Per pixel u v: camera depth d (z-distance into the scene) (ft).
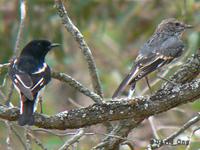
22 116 32.55
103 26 56.65
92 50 59.62
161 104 33.71
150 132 51.98
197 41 50.55
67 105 58.65
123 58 58.59
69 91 59.16
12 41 53.31
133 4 56.18
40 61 36.86
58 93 59.00
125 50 58.70
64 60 54.85
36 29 53.42
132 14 56.29
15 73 35.19
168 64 44.34
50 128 33.47
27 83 34.17
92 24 57.88
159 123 51.31
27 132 37.14
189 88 33.73
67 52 57.41
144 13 56.44
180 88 33.83
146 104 33.65
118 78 55.77
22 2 38.73
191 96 33.73
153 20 56.34
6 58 53.06
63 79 35.50
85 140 49.11
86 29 57.72
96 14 56.03
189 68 35.99
